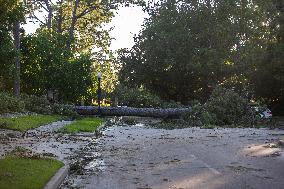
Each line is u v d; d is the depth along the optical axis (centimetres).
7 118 2148
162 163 1149
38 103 2884
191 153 1335
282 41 3397
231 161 1170
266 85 3550
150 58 4044
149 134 1997
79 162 1141
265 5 3534
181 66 3969
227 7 4028
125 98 3559
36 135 1734
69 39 3769
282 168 1058
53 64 3391
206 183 892
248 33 3997
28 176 838
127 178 953
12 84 3294
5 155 1104
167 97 4275
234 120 2652
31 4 4625
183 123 2636
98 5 4734
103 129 2238
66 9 4931
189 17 4078
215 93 2830
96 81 3616
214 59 3838
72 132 1922
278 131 2169
